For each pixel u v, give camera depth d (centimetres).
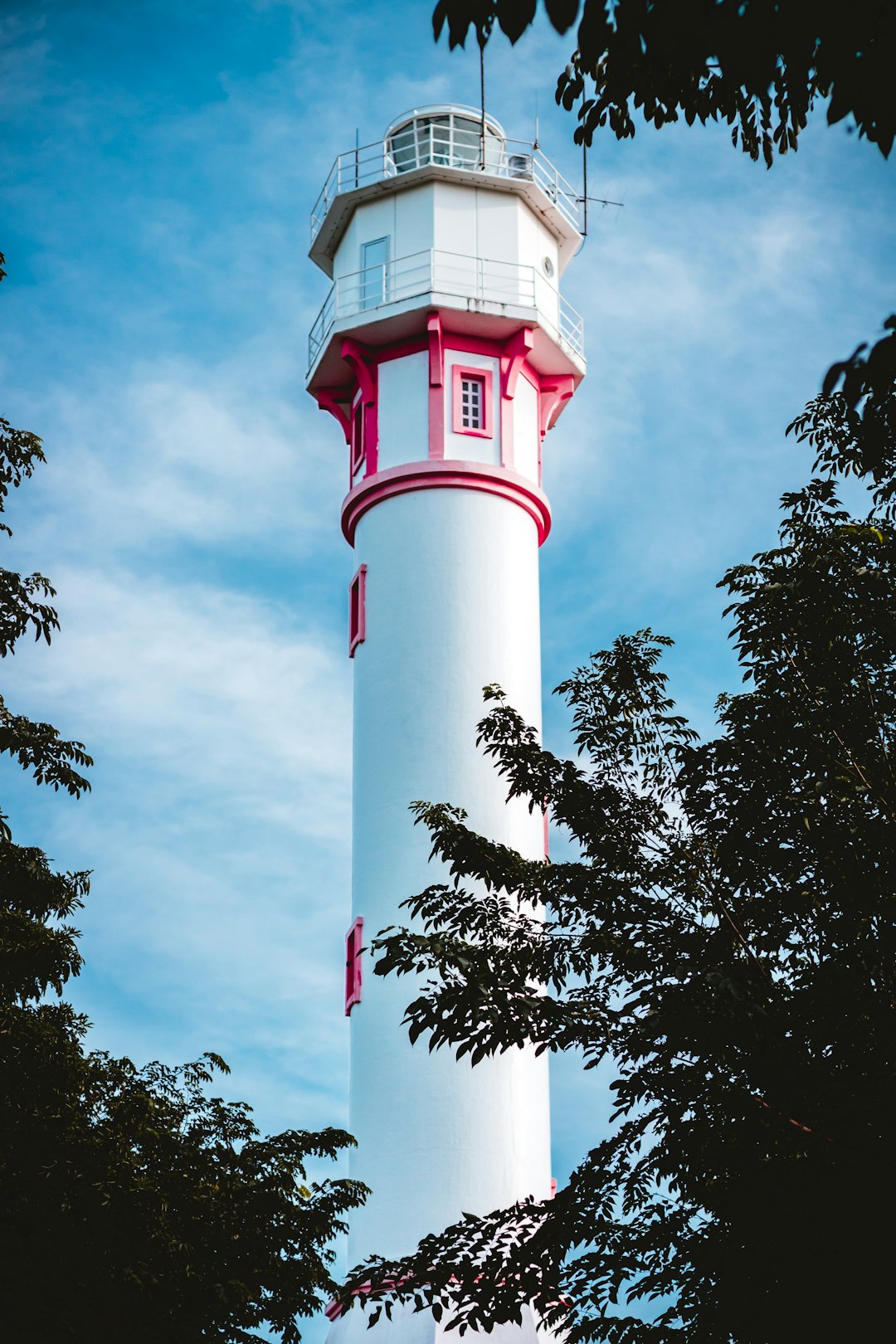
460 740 4034
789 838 1927
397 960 1923
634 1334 1902
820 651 1984
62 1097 2334
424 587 4166
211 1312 2370
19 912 2494
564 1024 1855
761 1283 1722
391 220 4416
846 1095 1738
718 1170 1819
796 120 1434
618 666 2111
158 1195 2297
